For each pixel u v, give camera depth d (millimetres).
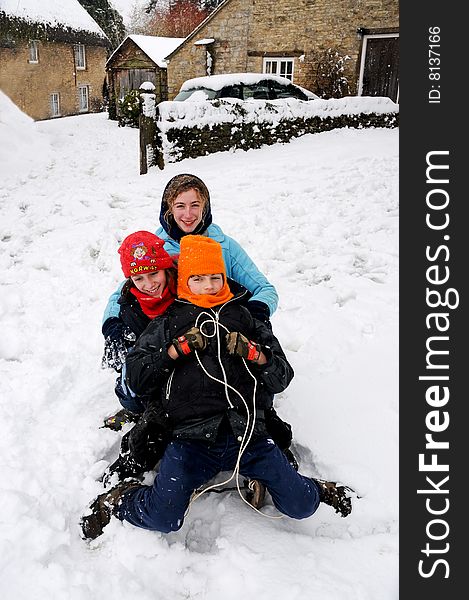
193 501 2449
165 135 9062
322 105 11156
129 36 23344
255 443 2211
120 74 24234
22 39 25984
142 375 2232
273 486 2180
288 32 15359
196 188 2684
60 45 29094
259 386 2283
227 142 9859
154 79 23328
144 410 2662
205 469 2193
